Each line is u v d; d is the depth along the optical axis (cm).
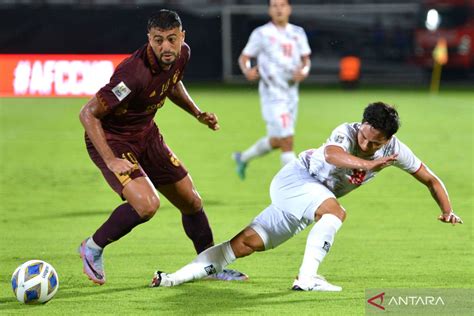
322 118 4928
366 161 1423
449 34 7206
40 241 2030
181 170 1636
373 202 2598
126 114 1540
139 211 1508
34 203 2541
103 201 2584
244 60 2894
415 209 2480
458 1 7181
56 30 6506
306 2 7738
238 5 7400
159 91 1529
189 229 1695
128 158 1558
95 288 1583
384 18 7412
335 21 7450
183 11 7281
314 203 1516
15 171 3133
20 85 6316
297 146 3803
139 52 1492
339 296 1524
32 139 4031
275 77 2856
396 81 7512
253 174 3139
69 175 3062
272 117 2856
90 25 6525
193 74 7381
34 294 1443
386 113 1416
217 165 3328
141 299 1500
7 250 1930
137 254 1894
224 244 1573
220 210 2445
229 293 1545
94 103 1471
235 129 4481
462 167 3284
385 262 1825
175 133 4316
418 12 7281
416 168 1523
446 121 4844
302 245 2000
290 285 1611
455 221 1534
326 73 7531
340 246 1992
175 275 1580
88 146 1593
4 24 6444
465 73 7494
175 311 1421
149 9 6669
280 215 1552
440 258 1864
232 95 6322
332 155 1447
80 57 6450
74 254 1894
